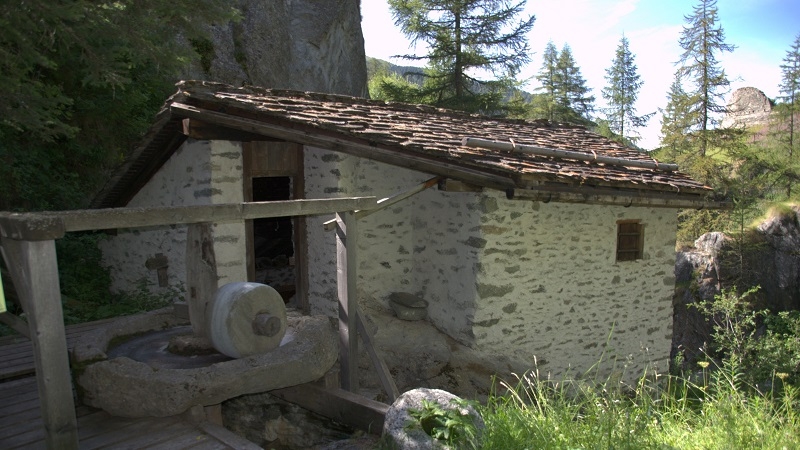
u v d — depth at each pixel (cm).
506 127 937
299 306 747
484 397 621
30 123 614
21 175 898
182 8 626
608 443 315
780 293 1892
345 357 474
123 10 601
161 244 842
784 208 2022
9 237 282
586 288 757
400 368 625
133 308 819
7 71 573
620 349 808
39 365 283
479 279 642
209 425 372
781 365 941
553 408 365
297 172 736
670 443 340
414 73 2231
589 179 641
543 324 709
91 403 381
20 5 513
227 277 691
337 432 466
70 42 600
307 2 1731
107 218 299
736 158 2227
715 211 2030
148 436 359
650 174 817
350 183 706
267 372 388
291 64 1644
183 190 748
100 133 1085
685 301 1780
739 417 362
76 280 912
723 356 1226
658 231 849
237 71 1457
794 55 3294
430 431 316
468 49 2158
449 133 737
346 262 468
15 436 368
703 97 2262
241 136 700
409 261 757
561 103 3706
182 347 422
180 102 695
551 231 709
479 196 639
